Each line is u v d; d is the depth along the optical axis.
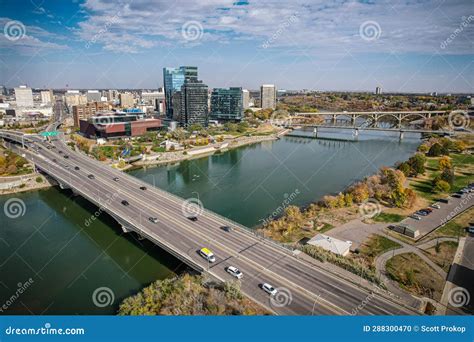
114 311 56.09
